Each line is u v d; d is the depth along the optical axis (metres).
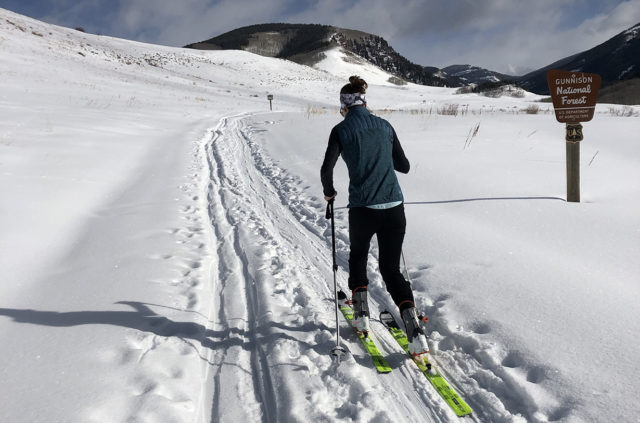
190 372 2.70
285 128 14.66
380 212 2.80
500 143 9.30
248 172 8.91
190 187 7.40
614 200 5.18
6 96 17.61
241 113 22.92
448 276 3.77
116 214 5.80
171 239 4.92
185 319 3.28
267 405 2.46
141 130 13.45
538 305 3.12
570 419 2.14
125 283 3.76
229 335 3.18
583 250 3.92
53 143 9.49
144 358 2.74
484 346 2.83
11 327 3.03
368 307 3.31
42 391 2.37
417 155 8.48
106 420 2.18
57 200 5.92
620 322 2.79
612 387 2.28
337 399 2.50
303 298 3.69
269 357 2.89
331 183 2.88
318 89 58.25
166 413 2.27
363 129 2.79
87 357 2.69
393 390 2.60
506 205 5.33
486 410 2.40
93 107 17.78
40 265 4.13
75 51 45.38
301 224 5.75
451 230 4.75
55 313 3.24
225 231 5.41
